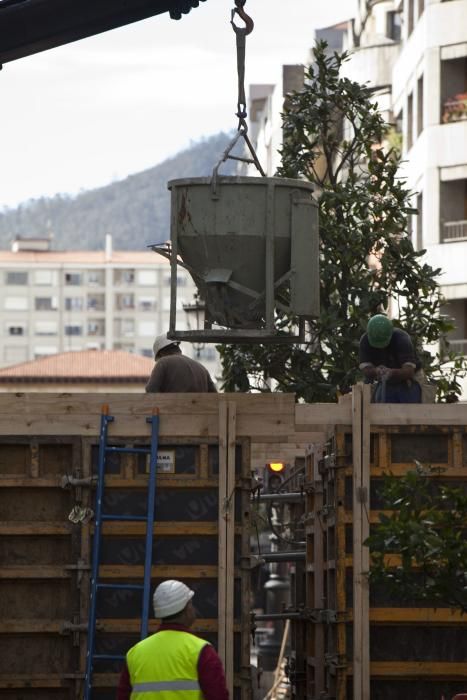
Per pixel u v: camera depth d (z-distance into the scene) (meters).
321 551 24.83
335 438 22.83
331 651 23.20
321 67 38.16
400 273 36.78
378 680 22.58
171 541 22.64
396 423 22.89
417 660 22.62
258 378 36.88
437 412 22.97
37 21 23.45
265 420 22.83
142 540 22.56
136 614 22.47
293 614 27.11
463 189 74.31
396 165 37.56
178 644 16.89
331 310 36.00
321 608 24.64
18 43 23.53
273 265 23.52
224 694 16.78
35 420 22.78
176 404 22.77
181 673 16.77
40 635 22.50
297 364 35.97
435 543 19.80
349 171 38.12
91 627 22.19
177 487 22.66
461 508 20.28
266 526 34.44
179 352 27.16
